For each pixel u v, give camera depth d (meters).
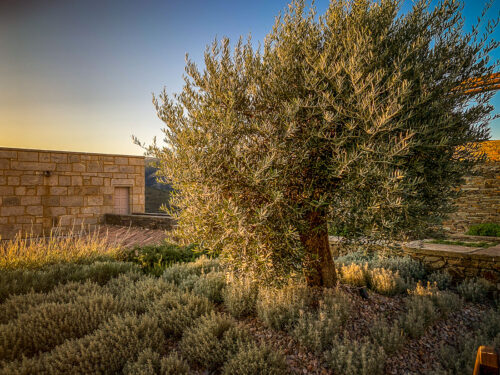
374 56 3.46
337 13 3.82
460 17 3.76
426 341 3.98
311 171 3.71
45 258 6.93
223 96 3.71
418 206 3.36
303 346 3.68
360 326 4.07
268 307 4.22
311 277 4.78
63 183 14.52
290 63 3.67
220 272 5.66
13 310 4.23
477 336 3.97
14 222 13.30
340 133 3.48
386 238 3.77
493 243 7.10
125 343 3.58
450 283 5.80
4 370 2.90
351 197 3.42
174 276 6.18
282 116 3.38
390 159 2.95
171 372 3.21
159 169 4.14
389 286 5.03
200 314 4.47
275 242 3.54
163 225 11.98
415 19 3.87
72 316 4.04
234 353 3.60
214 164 3.51
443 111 3.47
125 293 5.09
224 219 3.35
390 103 3.04
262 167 3.05
